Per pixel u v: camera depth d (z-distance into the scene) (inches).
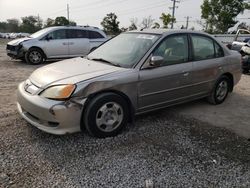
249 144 156.6
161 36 179.9
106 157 135.4
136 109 167.5
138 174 122.7
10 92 246.7
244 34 673.0
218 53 217.6
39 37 449.7
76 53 477.7
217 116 200.5
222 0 1603.1
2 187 110.5
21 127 165.2
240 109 219.1
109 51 189.5
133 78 159.2
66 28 470.0
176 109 211.2
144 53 169.2
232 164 134.3
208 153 143.7
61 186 112.6
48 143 146.9
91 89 144.9
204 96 213.2
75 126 145.6
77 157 134.3
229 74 228.8
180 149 146.4
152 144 150.9
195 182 119.0
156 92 173.2
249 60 387.5
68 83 142.1
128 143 150.9
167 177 121.5
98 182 116.0
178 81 184.1
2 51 714.8
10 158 131.3
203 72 201.3
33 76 163.6
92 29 495.8
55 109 137.5
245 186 118.1
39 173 120.6
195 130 172.2
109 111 153.9
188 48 192.9
